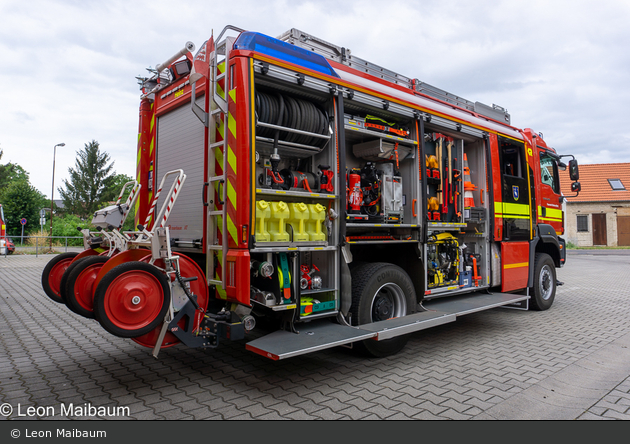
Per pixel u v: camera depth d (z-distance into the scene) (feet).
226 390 11.86
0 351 15.58
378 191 16.55
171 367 13.91
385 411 10.50
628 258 71.51
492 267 20.63
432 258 18.43
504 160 21.95
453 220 19.31
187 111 14.70
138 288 10.38
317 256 14.25
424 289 17.02
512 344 17.22
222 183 12.42
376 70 17.20
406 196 17.58
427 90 19.21
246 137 11.62
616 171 111.96
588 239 106.32
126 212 14.80
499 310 25.02
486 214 20.53
